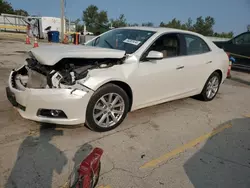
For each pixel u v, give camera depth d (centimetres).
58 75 265
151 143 289
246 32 927
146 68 328
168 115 390
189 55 407
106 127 303
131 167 237
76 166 227
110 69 292
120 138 293
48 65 271
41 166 224
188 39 414
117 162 242
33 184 200
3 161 226
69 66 282
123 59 311
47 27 2169
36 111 267
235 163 262
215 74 477
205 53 446
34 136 277
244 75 892
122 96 306
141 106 345
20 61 767
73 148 260
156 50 351
